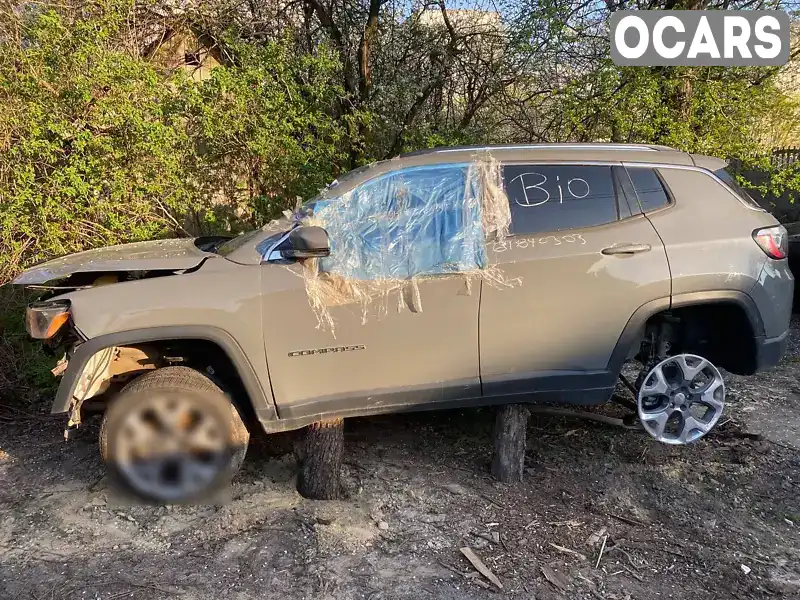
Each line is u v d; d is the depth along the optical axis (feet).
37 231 15.90
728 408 14.28
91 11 17.20
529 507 10.30
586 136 21.71
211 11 23.81
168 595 8.14
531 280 10.37
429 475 11.35
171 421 10.02
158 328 9.67
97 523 9.89
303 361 10.12
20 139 15.31
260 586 8.32
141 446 10.05
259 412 10.15
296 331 10.01
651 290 10.62
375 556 8.98
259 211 20.22
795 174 19.98
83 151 15.92
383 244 10.28
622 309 10.64
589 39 22.91
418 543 9.29
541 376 10.73
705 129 19.77
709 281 10.74
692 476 11.31
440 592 8.19
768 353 11.26
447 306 10.30
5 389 14.47
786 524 9.84
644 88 19.07
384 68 27.86
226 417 10.14
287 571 8.64
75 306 9.64
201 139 18.54
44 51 15.43
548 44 23.39
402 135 23.89
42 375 14.80
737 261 10.84
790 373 16.55
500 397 10.78
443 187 10.61
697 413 12.80
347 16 27.12
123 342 9.62
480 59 28.04
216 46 24.54
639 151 11.32
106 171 16.22
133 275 10.48
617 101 19.65
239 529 9.67
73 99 15.51
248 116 18.69
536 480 11.18
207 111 17.44
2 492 10.89
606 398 10.97
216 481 10.21
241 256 10.21
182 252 11.04
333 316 10.05
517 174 10.77
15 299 15.42
